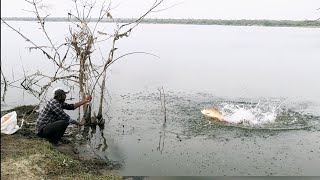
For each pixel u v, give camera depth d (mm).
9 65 21672
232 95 15680
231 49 37438
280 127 11422
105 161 8680
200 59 28656
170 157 9008
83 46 11047
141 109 13289
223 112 12867
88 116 11328
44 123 9406
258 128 11344
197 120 12039
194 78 19703
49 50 30219
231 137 10539
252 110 13195
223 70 22969
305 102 14578
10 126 9367
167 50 34688
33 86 16391
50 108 9328
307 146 9820
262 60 28766
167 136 10586
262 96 15547
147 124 11594
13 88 15852
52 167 7668
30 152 8156
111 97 15023
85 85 11258
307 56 31953
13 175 7141
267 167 8422
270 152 9383
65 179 7281
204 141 10188
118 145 9812
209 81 18859
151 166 8445
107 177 7551
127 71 21688
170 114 12703
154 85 17547
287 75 21344
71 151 9203
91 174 7680
